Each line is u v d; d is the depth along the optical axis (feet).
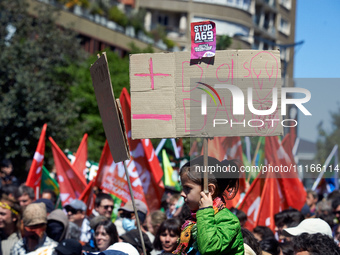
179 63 31.58
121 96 69.21
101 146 217.77
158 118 31.45
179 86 31.53
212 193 30.35
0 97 171.83
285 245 47.44
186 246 30.22
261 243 50.88
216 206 29.71
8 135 170.30
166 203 75.87
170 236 51.42
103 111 34.19
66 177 76.64
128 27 365.81
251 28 465.06
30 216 50.70
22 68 176.65
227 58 31.37
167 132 31.40
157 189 70.08
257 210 68.44
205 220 28.68
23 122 170.71
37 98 172.04
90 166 88.69
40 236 51.26
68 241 46.85
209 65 31.40
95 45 338.13
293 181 70.44
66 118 181.37
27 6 198.08
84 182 76.02
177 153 90.74
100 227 52.19
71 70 202.28
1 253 55.47
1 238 56.44
